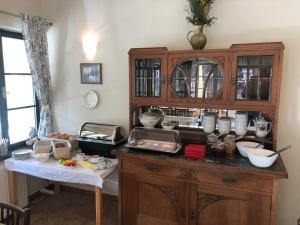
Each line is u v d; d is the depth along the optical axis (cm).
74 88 315
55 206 301
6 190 264
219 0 241
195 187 208
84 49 303
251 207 195
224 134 239
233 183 196
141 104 255
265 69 215
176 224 220
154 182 221
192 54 229
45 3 311
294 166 238
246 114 231
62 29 310
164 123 257
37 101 322
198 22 229
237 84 222
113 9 284
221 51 219
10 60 286
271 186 188
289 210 244
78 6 299
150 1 267
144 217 229
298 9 222
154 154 221
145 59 250
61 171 235
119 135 283
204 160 207
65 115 325
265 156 192
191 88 239
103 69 297
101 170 235
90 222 271
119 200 236
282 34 228
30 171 249
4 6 264
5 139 275
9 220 151
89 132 288
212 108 230
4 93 278
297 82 229
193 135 248
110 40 289
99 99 304
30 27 278
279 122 237
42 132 310
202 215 211
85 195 329
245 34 238
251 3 233
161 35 267
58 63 318
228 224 204
